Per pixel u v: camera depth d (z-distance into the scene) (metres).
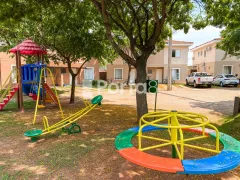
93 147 4.31
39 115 7.65
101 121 6.66
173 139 3.15
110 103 10.71
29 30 8.80
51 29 8.29
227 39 11.88
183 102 10.98
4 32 9.83
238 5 6.55
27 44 8.30
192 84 20.97
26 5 6.44
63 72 21.97
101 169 3.35
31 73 8.96
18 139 4.90
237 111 7.14
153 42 5.98
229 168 2.23
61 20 7.78
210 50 24.55
